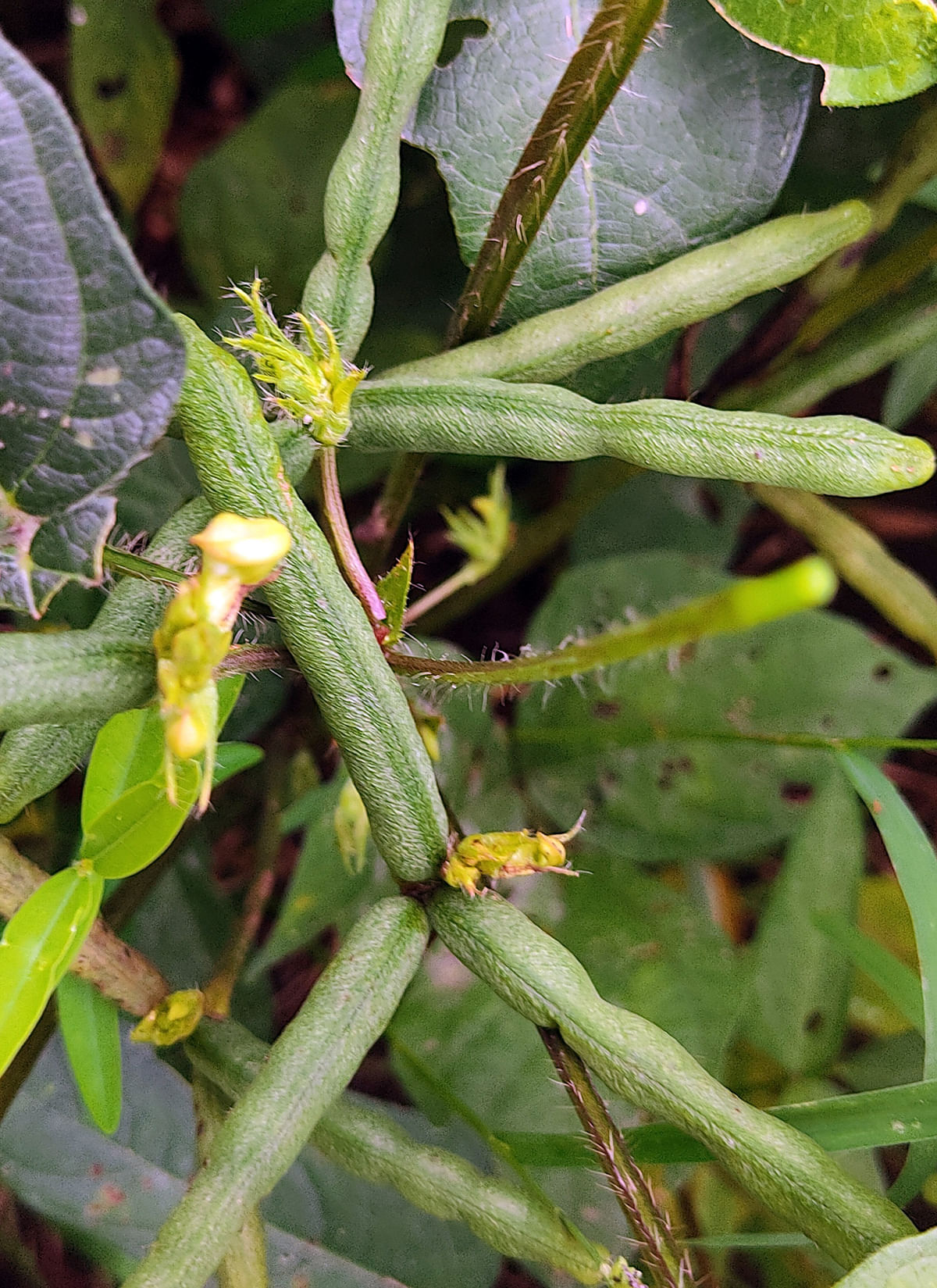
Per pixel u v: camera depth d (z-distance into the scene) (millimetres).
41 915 104
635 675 187
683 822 189
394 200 111
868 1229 97
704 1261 178
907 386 207
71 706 84
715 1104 101
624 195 138
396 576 103
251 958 217
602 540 226
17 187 84
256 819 225
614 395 148
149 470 177
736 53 136
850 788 168
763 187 140
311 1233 159
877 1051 179
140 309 87
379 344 206
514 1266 209
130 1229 155
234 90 255
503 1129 160
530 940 105
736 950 206
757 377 180
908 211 203
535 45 135
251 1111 96
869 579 191
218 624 78
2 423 91
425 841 106
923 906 131
